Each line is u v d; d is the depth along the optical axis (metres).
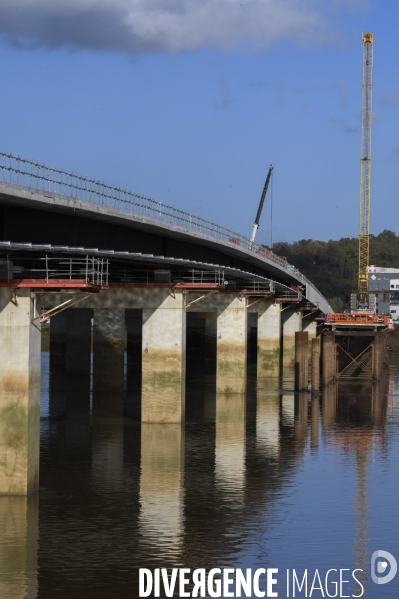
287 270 128.25
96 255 52.59
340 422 74.62
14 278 49.81
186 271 72.00
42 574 35.50
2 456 45.88
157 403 69.94
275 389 102.19
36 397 46.88
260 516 43.69
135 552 38.12
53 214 54.75
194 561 37.31
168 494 47.56
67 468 53.38
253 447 61.47
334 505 45.97
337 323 119.44
